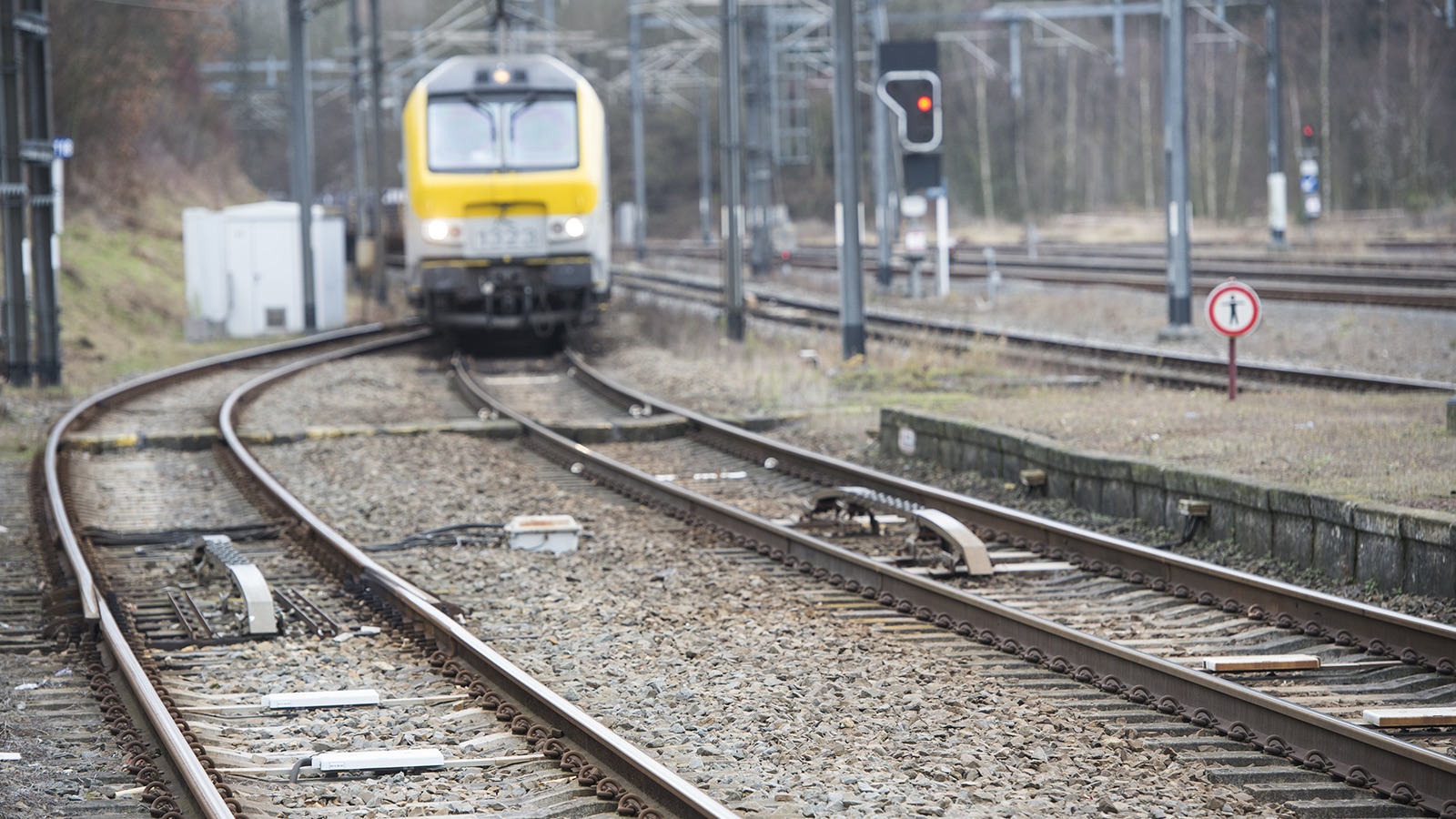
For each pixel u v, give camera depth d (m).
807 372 92.50
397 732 29.66
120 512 56.56
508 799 25.66
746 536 49.25
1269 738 27.73
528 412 83.06
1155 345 101.31
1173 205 102.69
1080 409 66.75
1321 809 24.64
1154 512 47.72
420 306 109.25
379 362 110.88
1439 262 139.62
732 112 114.19
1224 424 59.09
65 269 140.00
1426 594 36.72
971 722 29.53
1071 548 44.59
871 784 25.83
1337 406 63.94
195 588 43.69
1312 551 40.72
